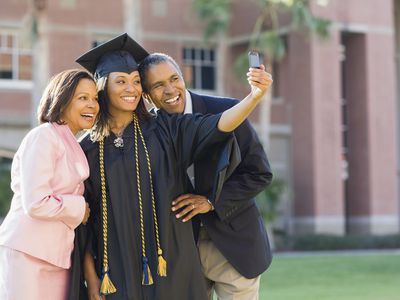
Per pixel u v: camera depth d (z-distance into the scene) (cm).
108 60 480
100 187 475
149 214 470
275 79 3009
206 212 504
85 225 481
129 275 463
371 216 2981
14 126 2586
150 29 2814
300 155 2897
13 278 457
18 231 459
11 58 2603
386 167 3022
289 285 1379
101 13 2728
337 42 2900
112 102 476
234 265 508
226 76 2927
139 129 480
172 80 500
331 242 2680
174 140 481
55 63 2644
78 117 471
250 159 504
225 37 2856
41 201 447
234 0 2930
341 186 2894
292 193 2902
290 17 2844
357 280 1451
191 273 477
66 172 461
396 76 3356
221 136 471
